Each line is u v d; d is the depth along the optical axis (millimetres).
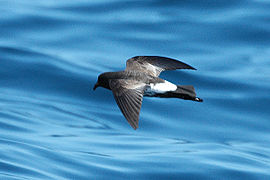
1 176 11047
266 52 17391
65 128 14445
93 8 19953
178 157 12883
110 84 8477
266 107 15547
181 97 8977
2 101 15508
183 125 15039
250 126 14945
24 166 11625
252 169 12555
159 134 14609
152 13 19344
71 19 19391
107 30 18688
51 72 16859
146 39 18062
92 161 12367
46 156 12328
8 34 18641
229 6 19312
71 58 17516
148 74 9086
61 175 11539
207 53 17406
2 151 12203
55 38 18453
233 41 17859
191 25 18562
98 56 17500
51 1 20828
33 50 17781
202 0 19688
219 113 15484
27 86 16406
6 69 16969
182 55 17297
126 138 14125
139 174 11961
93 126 14766
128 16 19281
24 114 14836
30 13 19719
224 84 16344
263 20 18469
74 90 16344
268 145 14156
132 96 8094
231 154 13359
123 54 17500
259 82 16250
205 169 12375
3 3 20641
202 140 14320
